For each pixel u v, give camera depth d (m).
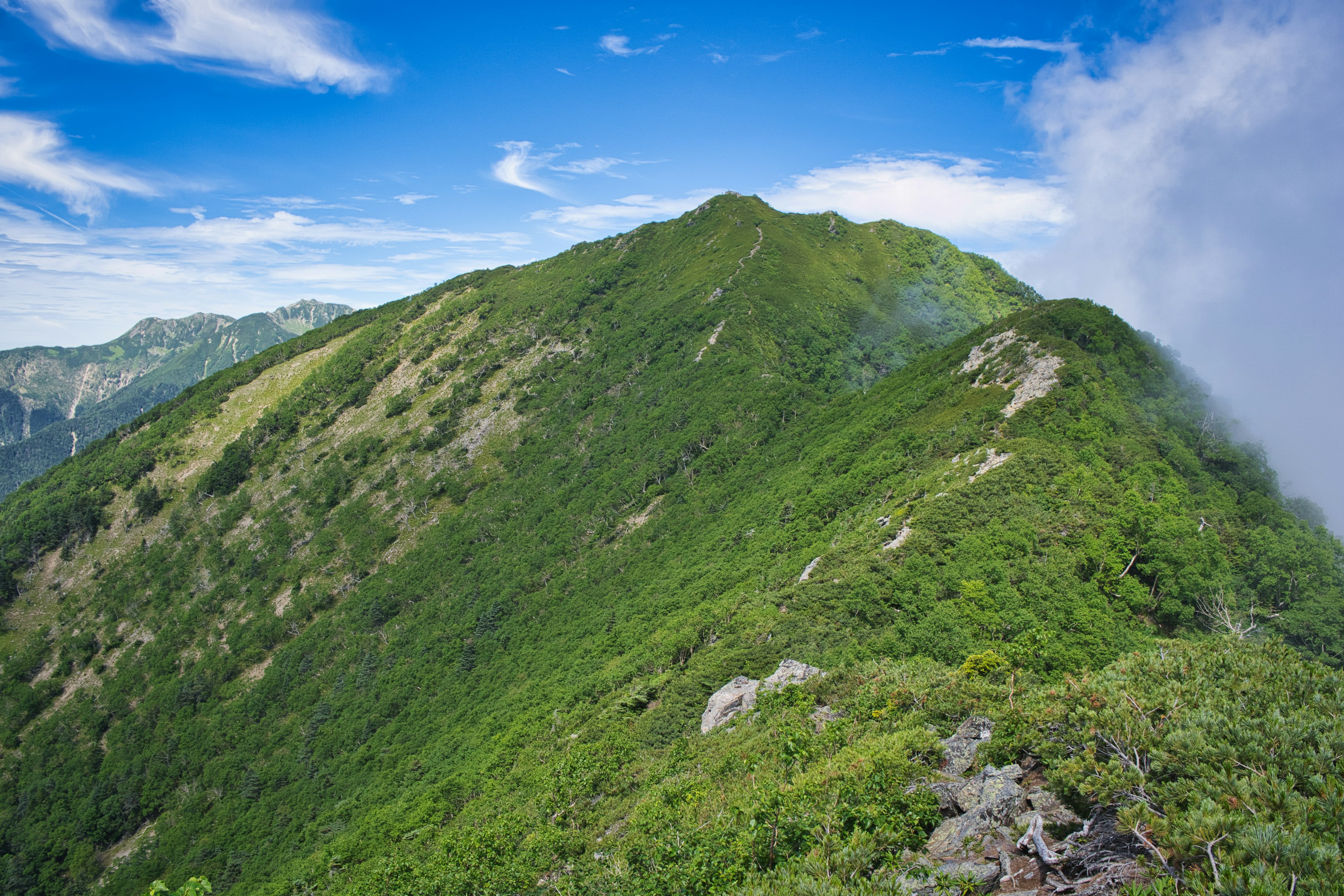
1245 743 13.41
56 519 166.75
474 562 130.62
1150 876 11.32
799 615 57.44
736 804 26.44
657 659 67.56
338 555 145.38
